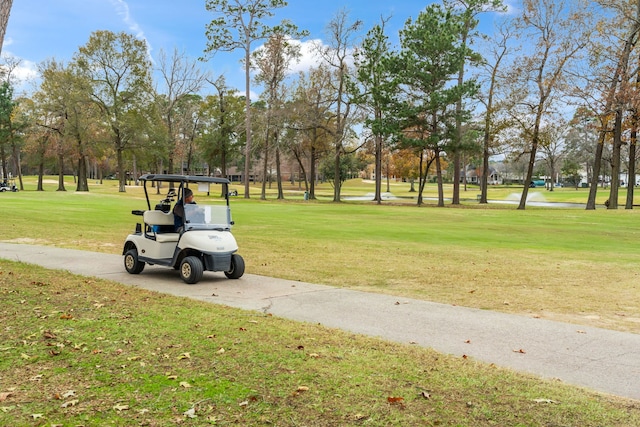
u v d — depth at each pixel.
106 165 112.69
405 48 45.38
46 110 59.97
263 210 34.91
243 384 4.48
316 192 90.75
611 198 40.91
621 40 35.38
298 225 23.91
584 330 6.95
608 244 18.44
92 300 7.54
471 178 162.12
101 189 70.81
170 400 4.13
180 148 69.12
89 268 11.54
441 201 47.06
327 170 94.25
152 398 4.16
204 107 68.88
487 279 11.00
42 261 12.24
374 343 5.96
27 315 6.48
